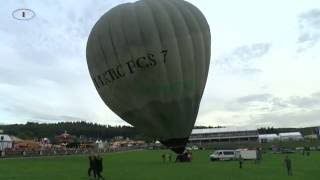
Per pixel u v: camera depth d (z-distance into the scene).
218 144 157.50
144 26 31.47
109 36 32.09
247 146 141.38
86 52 34.38
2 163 51.44
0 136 107.19
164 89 31.55
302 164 49.75
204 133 175.25
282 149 102.75
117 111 33.62
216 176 33.03
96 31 33.22
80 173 35.81
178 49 31.83
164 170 39.69
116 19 32.28
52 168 42.59
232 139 172.62
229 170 39.78
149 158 71.00
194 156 80.56
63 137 176.12
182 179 30.59
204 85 34.03
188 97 32.25
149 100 31.69
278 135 169.25
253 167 44.41
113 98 33.06
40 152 83.88
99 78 33.41
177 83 31.80
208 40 34.09
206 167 44.22
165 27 31.75
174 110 31.97
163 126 32.41
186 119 32.59
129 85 31.86
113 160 63.94
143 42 31.27
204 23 34.03
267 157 72.00
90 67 33.97
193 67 32.53
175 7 33.19
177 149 33.16
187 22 32.78
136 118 32.69
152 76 31.41
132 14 32.06
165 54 31.42
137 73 31.47
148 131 33.00
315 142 145.12
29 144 117.62
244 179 30.55
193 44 32.56
